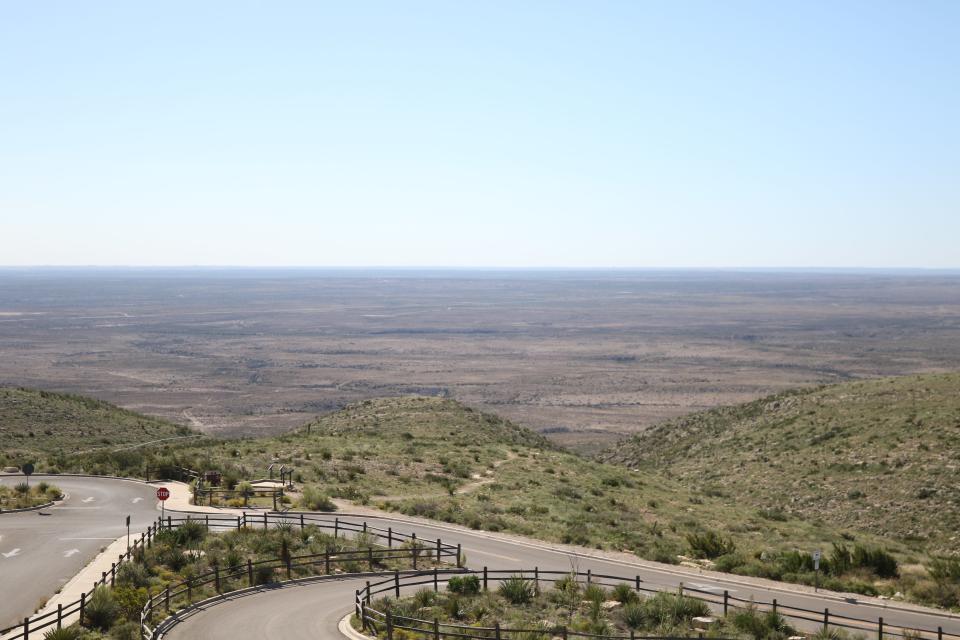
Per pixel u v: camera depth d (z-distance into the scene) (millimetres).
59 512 41594
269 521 39531
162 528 35438
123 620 24281
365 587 28875
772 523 48500
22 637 22781
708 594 28281
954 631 24312
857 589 29812
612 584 29938
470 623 25000
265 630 24188
